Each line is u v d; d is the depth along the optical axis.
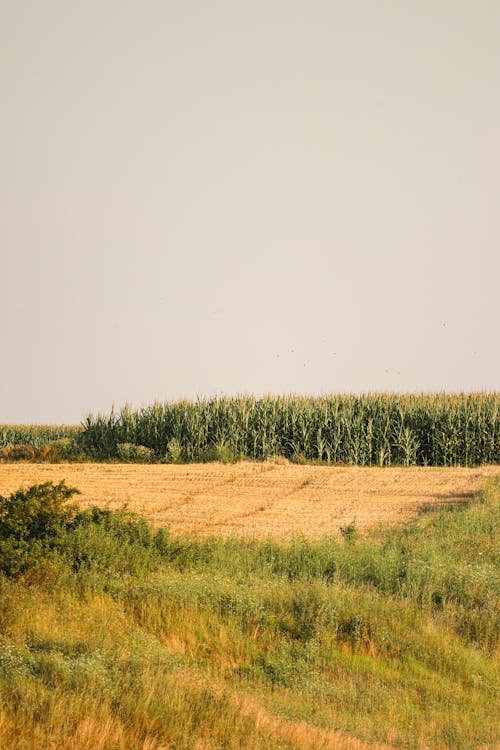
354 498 141.75
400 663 62.81
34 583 65.94
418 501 138.00
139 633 57.62
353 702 54.88
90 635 55.22
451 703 56.94
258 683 55.31
